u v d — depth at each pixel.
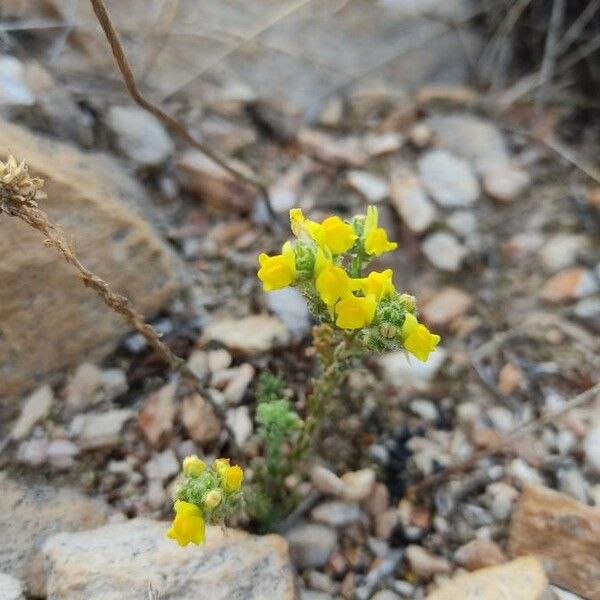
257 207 0.27
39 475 0.21
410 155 0.30
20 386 0.22
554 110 0.32
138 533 0.19
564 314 0.26
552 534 0.20
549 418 0.23
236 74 0.31
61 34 0.28
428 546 0.21
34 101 0.26
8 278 0.21
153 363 0.23
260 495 0.20
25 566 0.19
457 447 0.23
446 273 0.27
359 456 0.23
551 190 0.29
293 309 0.25
